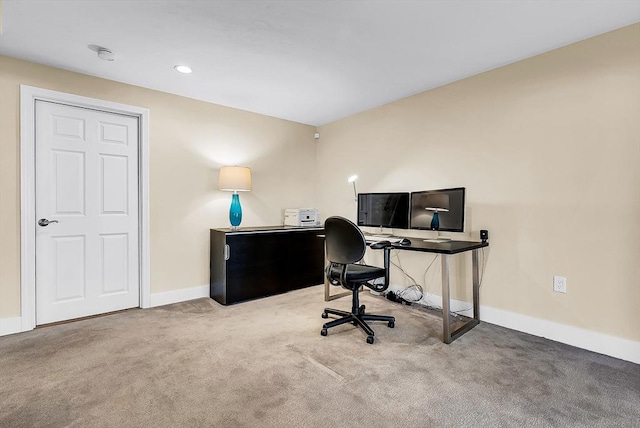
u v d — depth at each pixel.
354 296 2.55
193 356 2.01
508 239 2.51
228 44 2.21
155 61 2.46
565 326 2.22
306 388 1.66
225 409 1.49
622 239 2.00
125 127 2.93
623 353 1.99
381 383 1.71
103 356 2.00
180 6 1.79
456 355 2.04
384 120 3.48
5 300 2.35
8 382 1.70
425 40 2.16
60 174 2.62
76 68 2.57
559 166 2.25
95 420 1.41
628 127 1.97
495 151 2.58
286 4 1.77
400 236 3.18
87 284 2.75
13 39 2.13
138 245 3.02
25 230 2.41
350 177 3.82
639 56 1.93
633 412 1.48
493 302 2.60
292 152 4.12
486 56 2.38
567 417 1.44
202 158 3.34
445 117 2.93
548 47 2.24
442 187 2.95
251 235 3.24
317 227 3.84
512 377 1.78
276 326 2.53
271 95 3.20
